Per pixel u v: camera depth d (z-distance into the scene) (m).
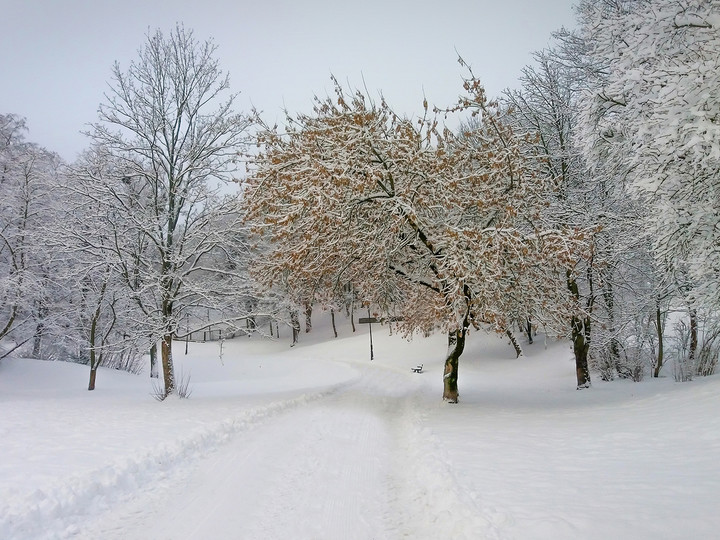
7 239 20.39
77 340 22.70
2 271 20.78
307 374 29.75
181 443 7.73
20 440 8.08
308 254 12.21
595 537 3.54
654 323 15.90
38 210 20.86
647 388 13.03
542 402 12.43
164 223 15.77
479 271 10.95
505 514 4.16
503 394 15.20
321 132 12.49
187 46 16.83
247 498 5.52
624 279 15.81
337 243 12.01
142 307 15.38
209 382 24.66
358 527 4.66
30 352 25.41
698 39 8.30
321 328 53.03
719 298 9.12
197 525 4.77
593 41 11.26
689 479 4.60
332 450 7.76
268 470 6.64
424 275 13.91
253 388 19.98
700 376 13.35
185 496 5.63
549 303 12.78
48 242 15.48
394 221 11.34
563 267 12.72
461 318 11.41
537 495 4.61
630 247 13.68
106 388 19.55
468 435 7.88
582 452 6.13
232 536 4.50
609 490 4.55
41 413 11.41
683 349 14.83
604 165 11.47
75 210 16.27
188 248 16.27
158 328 14.80
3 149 23.88
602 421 8.15
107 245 15.40
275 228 12.46
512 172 12.27
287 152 12.25
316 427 9.73
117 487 5.78
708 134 6.45
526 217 12.87
